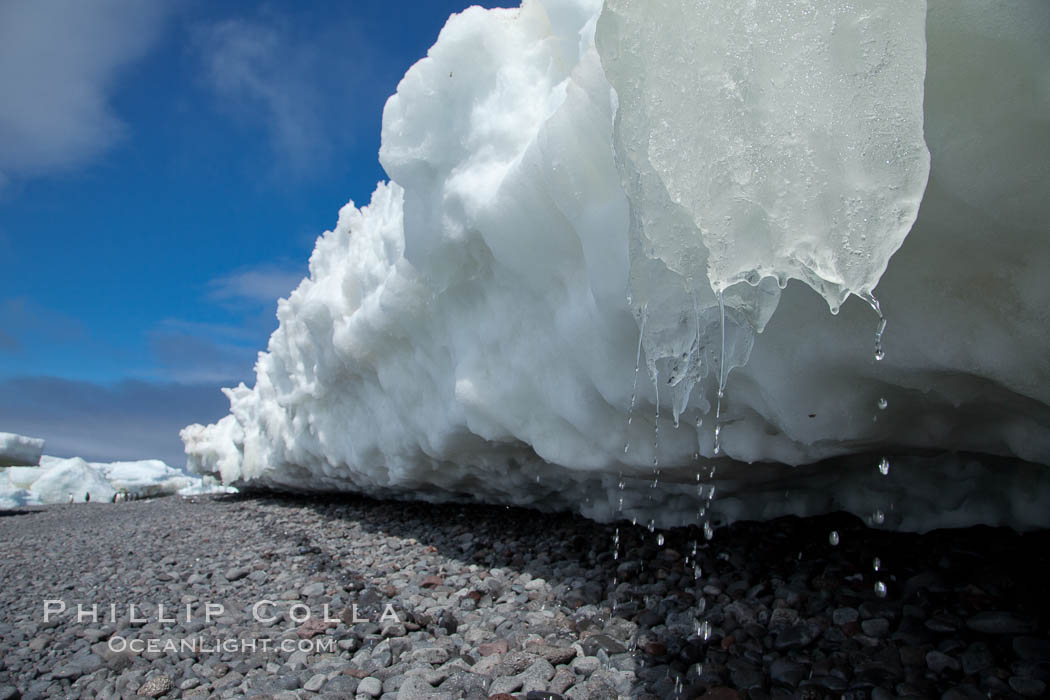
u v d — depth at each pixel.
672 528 4.34
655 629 2.85
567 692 2.40
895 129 1.30
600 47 1.62
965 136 1.46
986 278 1.67
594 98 2.24
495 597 3.70
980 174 1.47
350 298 5.81
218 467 14.88
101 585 5.38
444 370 4.45
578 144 2.41
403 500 8.09
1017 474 2.96
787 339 2.12
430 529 6.13
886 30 1.29
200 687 2.96
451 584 4.05
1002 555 2.85
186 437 17.53
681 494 4.10
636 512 4.53
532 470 4.73
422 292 4.34
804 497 3.86
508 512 6.16
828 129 1.35
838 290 1.43
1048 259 1.53
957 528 3.25
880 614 2.55
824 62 1.35
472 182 3.31
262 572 5.06
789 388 2.19
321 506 9.51
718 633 2.71
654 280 1.93
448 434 4.54
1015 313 1.64
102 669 3.33
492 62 3.47
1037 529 2.99
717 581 3.25
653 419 3.02
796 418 2.26
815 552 3.34
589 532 4.72
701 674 2.37
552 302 3.10
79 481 20.06
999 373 1.74
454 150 3.54
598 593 3.40
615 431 3.14
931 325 1.79
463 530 5.77
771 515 3.99
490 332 3.65
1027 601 2.45
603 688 2.37
